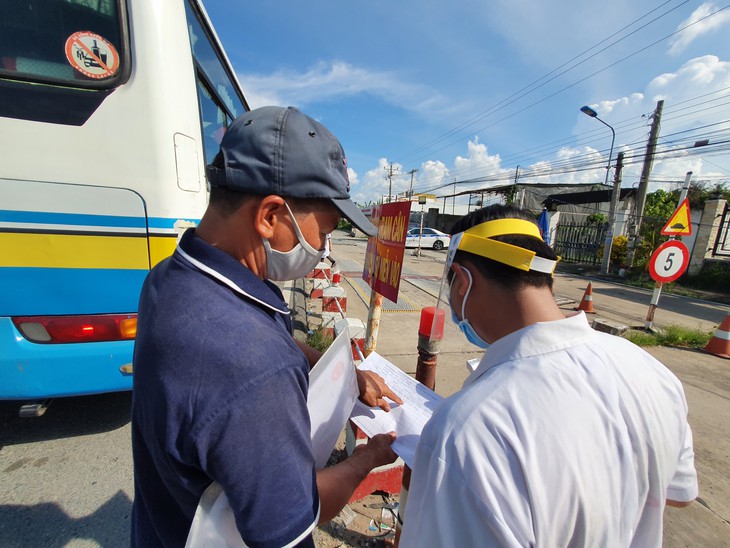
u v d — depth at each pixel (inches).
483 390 28.5
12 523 72.3
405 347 183.2
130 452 92.5
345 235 1158.3
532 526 23.8
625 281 502.0
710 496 93.5
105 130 75.2
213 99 122.2
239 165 28.9
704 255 491.8
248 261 32.3
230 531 27.5
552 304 33.4
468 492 24.7
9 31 69.9
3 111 71.0
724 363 186.9
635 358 31.0
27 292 76.7
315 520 28.3
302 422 27.5
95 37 73.0
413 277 404.2
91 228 77.2
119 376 84.2
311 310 225.8
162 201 79.8
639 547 30.0
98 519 74.0
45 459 89.3
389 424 48.2
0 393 79.5
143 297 31.5
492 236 34.5
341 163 33.5
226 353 24.5
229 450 24.0
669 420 29.1
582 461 24.9
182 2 83.0
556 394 26.7
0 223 73.7
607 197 650.8
